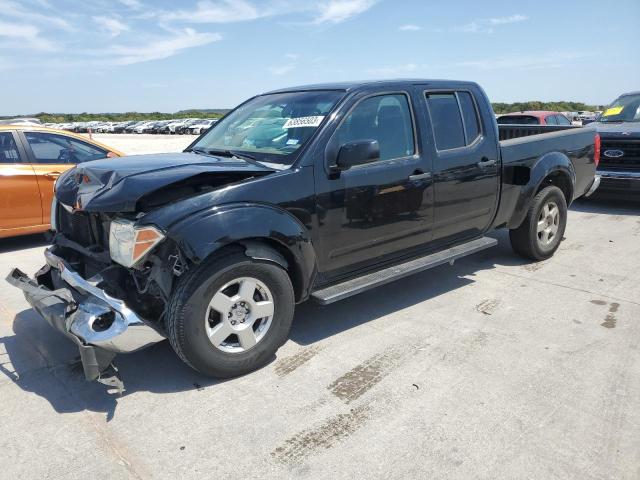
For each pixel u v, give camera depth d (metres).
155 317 3.43
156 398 3.23
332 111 3.86
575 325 4.18
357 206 3.90
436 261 4.48
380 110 4.15
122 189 3.14
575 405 3.07
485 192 4.93
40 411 3.11
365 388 3.30
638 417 2.95
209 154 4.24
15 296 5.01
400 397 3.19
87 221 3.70
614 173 8.27
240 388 3.33
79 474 2.57
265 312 3.47
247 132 4.33
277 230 3.39
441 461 2.62
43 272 3.96
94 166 3.68
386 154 4.14
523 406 3.07
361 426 2.92
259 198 3.39
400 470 2.56
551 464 2.58
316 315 4.48
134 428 2.94
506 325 4.20
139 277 3.37
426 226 4.46
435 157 4.43
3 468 2.62
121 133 63.06
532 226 5.59
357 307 4.64
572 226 7.56
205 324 3.21
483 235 5.22
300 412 3.06
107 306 3.05
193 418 3.02
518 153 5.25
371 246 4.09
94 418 3.04
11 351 3.86
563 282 5.18
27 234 6.98
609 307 4.53
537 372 3.46
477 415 2.99
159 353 3.82
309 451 2.72
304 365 3.61
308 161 3.64
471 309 4.54
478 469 2.55
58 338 4.06
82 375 3.52
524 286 5.09
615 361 3.59
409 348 3.83
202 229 3.09
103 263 3.59
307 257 3.62
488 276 5.40
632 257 5.98
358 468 2.58
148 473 2.58
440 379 3.39
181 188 3.36
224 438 2.84
